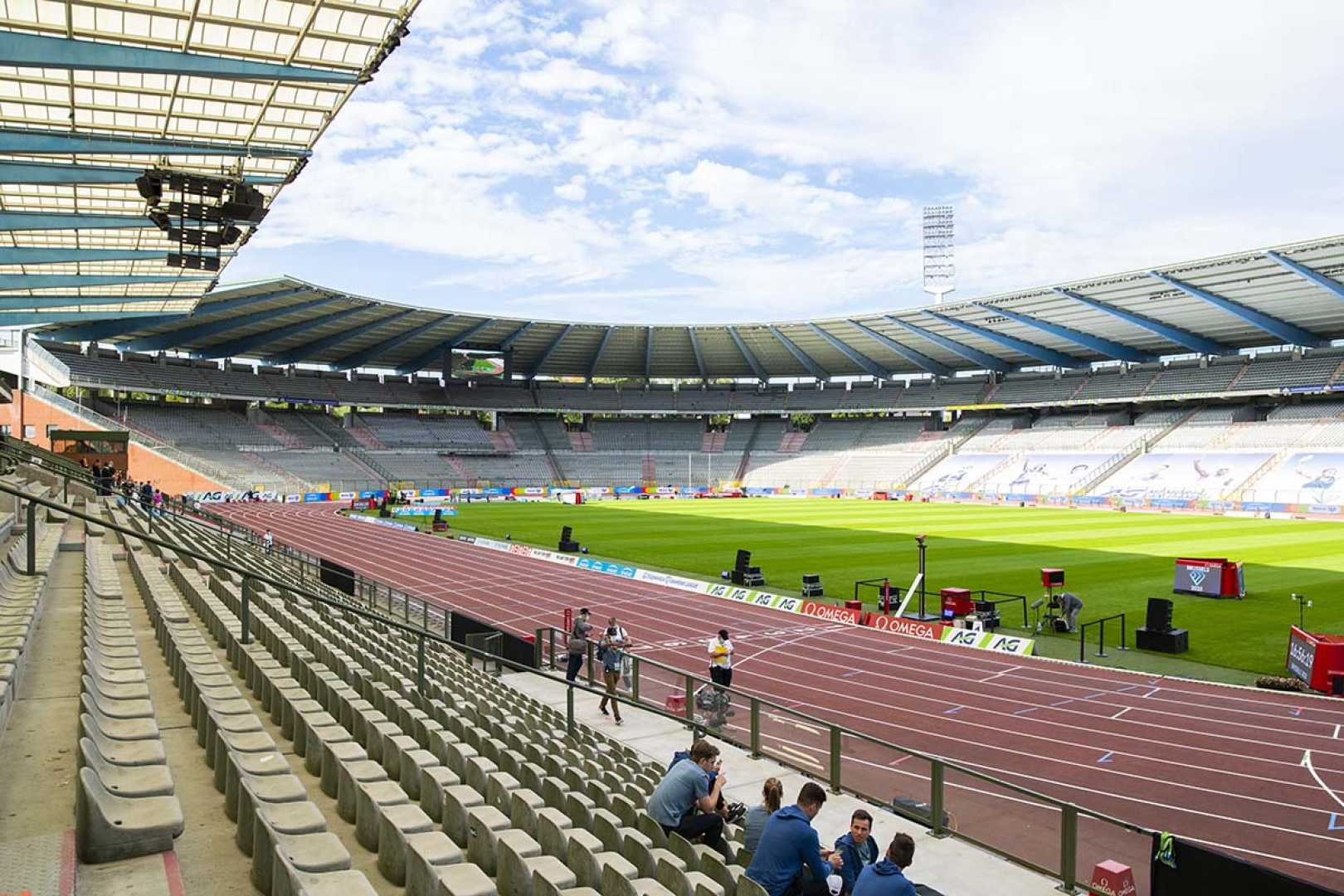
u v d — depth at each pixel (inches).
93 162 1003.9
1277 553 1635.1
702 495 3828.7
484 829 241.0
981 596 1151.6
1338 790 555.5
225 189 1011.3
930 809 416.8
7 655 294.4
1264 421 3002.0
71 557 686.5
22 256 1208.2
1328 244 1963.6
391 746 296.7
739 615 1128.8
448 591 1298.0
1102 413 3545.8
